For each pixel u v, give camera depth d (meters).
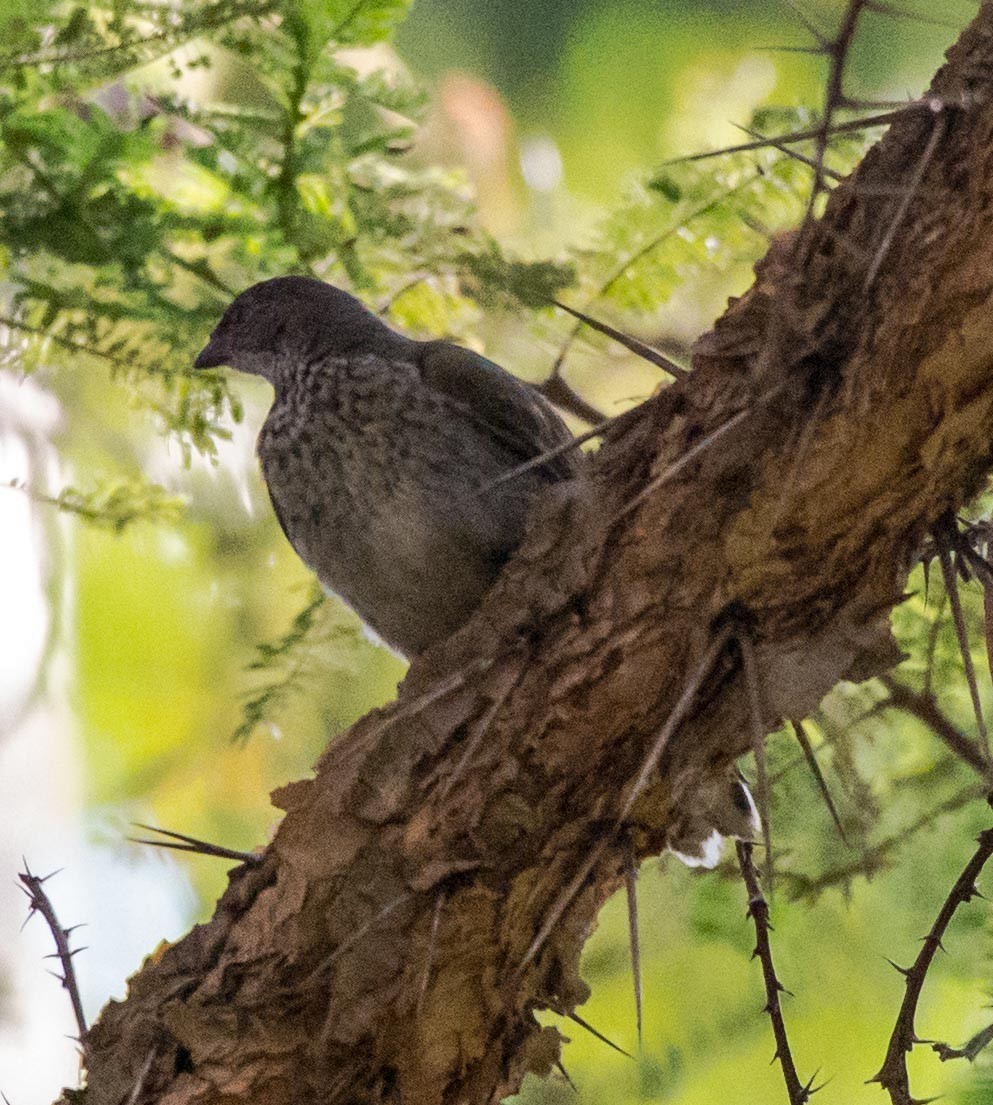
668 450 5.13
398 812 5.28
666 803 5.20
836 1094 9.72
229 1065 5.24
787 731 7.79
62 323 7.83
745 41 12.70
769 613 5.00
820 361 4.86
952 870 8.72
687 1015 10.01
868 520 4.89
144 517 8.12
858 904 9.48
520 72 13.02
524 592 5.29
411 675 5.40
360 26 7.29
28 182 7.73
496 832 5.19
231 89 9.48
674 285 8.25
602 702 5.10
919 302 4.71
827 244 4.94
